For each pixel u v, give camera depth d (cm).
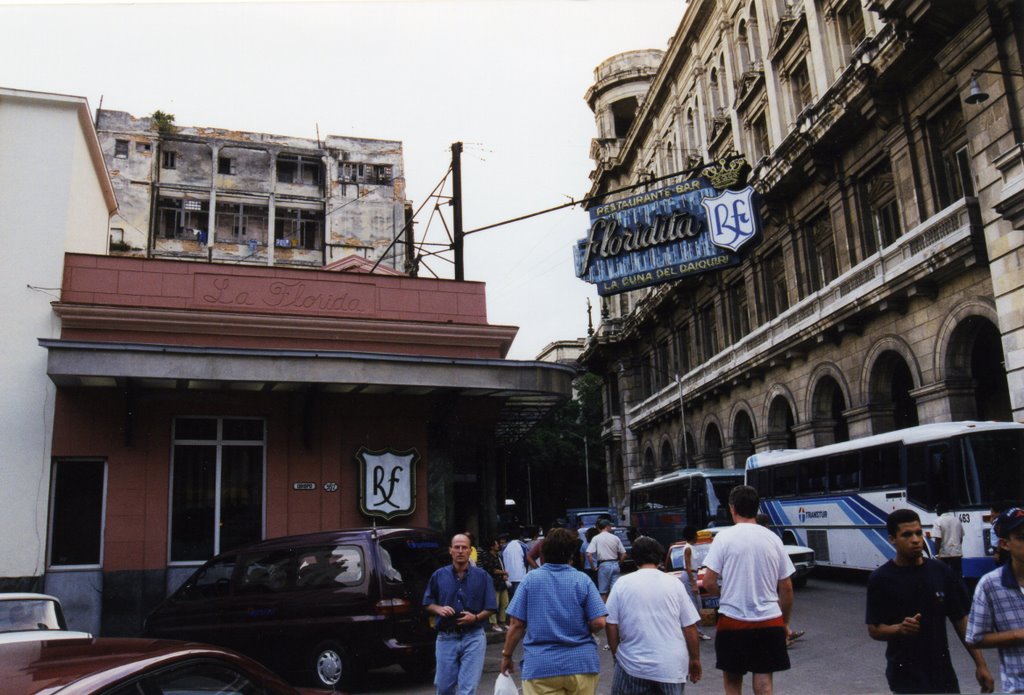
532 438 6388
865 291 2244
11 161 1384
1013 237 1650
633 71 5500
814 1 2648
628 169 5247
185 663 364
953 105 2028
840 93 2352
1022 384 1617
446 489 1483
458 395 1458
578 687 505
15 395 1293
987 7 1709
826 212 2728
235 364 1267
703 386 3653
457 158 1825
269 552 1002
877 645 1036
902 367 2406
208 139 5122
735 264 1571
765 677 549
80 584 1270
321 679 914
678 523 2658
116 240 4772
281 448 1412
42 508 1269
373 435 1459
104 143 4888
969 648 443
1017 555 421
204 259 4919
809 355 2728
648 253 1633
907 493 1602
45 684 308
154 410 1354
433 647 940
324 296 1495
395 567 952
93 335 1346
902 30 1977
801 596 1611
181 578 1320
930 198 2083
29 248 1357
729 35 3522
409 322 1503
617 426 5391
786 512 2131
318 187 5316
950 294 1977
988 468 1434
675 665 507
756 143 3244
